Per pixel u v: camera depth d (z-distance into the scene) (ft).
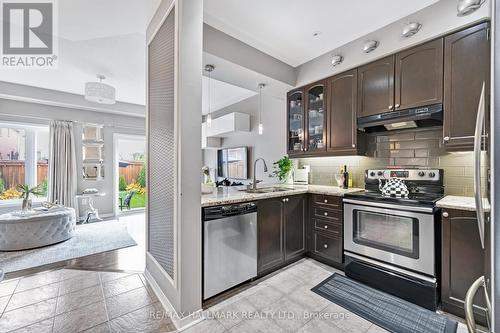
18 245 10.12
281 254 8.18
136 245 11.00
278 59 9.85
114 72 11.62
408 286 6.36
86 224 15.10
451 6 6.29
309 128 10.26
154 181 7.22
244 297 6.57
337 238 8.16
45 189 15.78
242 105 16.10
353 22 7.49
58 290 6.94
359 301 6.37
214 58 7.83
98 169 17.35
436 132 7.65
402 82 7.31
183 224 5.39
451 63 6.37
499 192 1.83
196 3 5.58
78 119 16.43
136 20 7.45
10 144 14.78
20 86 13.25
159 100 6.70
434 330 5.22
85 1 6.52
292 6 6.73
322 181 11.04
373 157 9.18
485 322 5.26
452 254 5.73
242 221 6.94
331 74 9.25
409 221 6.36
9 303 6.28
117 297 6.56
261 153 14.57
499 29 1.84
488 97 2.02
